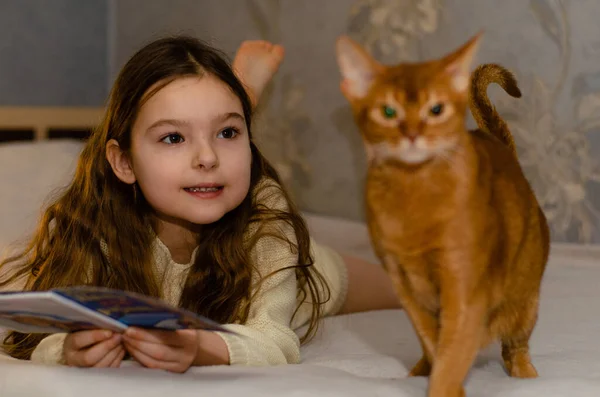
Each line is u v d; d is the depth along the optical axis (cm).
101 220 117
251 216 117
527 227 73
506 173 72
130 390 76
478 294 68
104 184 117
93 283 114
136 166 110
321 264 138
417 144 63
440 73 65
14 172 196
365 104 67
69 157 208
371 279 149
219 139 107
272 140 242
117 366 87
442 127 64
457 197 66
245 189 109
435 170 65
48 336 101
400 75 66
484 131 79
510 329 80
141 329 84
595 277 142
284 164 239
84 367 85
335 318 128
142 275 114
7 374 82
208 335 94
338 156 224
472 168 67
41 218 130
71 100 291
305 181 234
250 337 99
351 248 182
